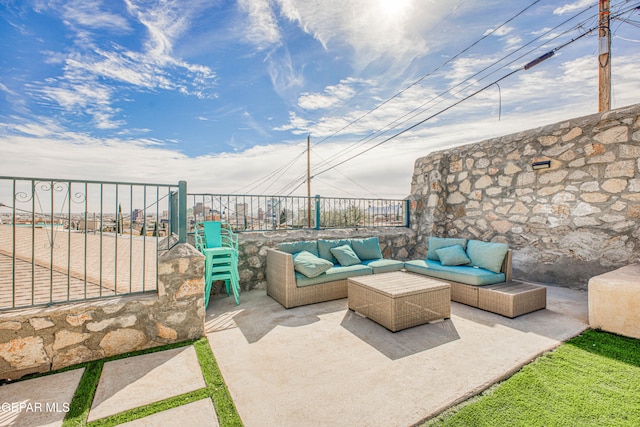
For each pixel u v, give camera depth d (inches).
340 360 87.0
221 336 106.3
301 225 227.0
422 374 78.2
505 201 210.5
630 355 86.9
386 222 270.5
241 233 188.4
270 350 94.3
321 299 149.3
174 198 137.3
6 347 78.7
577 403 63.9
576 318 122.1
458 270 152.3
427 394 68.7
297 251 170.1
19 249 181.2
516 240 203.3
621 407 62.2
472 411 62.2
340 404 65.4
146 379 77.3
